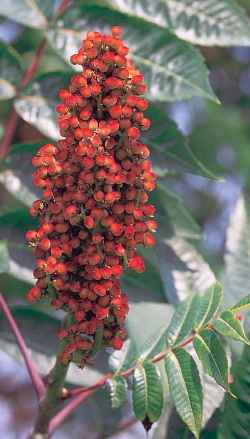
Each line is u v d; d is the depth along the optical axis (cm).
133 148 50
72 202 50
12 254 67
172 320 57
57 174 51
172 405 62
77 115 50
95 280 51
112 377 57
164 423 61
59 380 55
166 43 66
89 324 52
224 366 54
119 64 49
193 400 54
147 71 67
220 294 56
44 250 51
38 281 52
